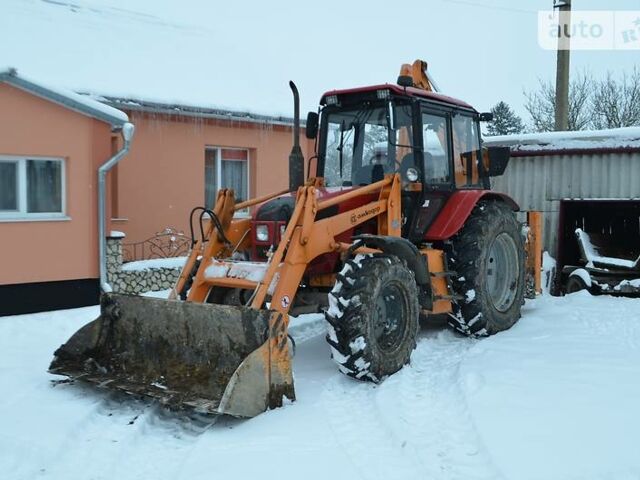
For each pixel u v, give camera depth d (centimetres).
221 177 1180
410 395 468
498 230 645
